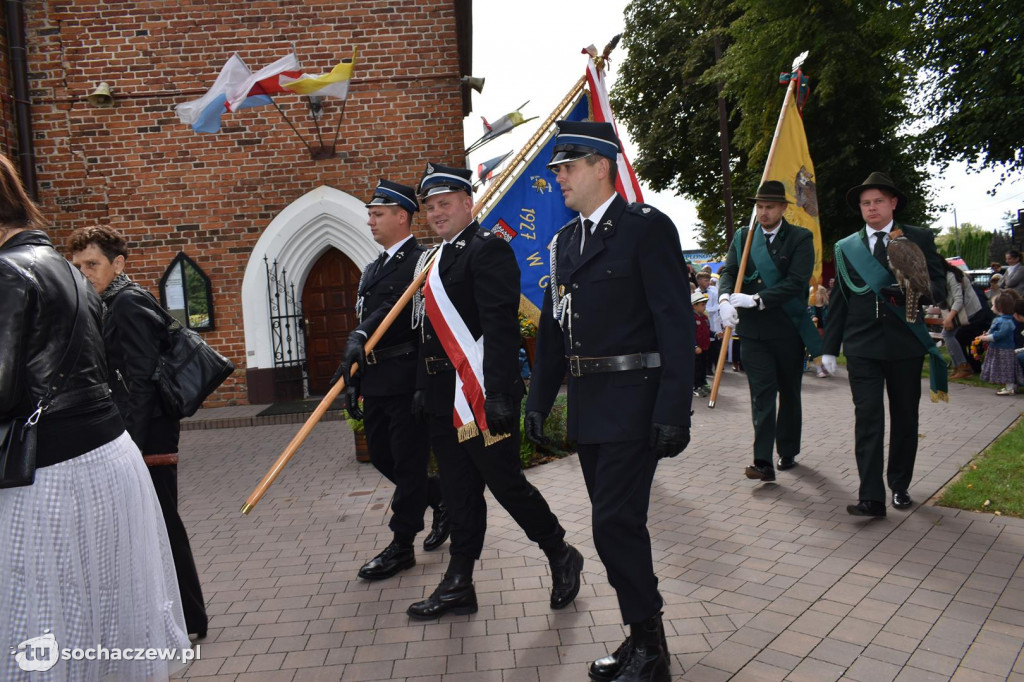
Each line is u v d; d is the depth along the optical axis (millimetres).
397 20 10648
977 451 5820
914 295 4289
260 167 10703
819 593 3457
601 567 3975
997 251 41219
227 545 4879
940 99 15133
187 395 3184
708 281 12750
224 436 9266
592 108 5383
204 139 10664
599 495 2738
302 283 11289
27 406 2076
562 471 6195
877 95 17844
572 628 3273
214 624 3566
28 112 10516
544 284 5508
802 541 4141
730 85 19312
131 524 2324
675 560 3984
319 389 11398
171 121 10648
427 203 3518
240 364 10906
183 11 10562
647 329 2791
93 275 3139
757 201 5301
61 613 2109
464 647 3158
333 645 3264
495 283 3307
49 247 2215
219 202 10742
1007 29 13359
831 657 2881
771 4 17406
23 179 10484
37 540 2082
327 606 3717
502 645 3152
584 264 2867
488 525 4852
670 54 25859
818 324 13789
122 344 3090
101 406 2297
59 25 10539
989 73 13867
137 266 10773
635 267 2787
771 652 2947
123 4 10539
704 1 23500
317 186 10742
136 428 3051
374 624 3457
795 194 6145
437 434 3566
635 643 2705
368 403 4168
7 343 1974
